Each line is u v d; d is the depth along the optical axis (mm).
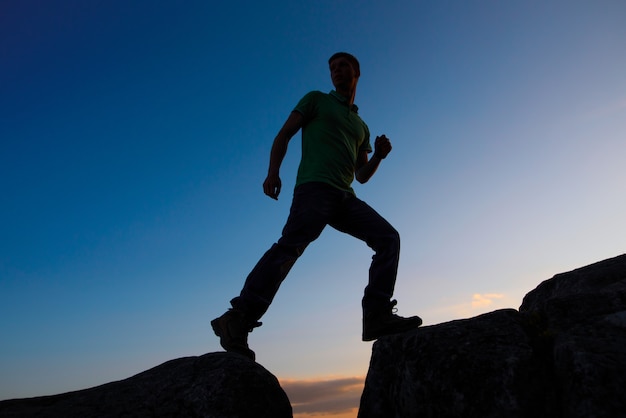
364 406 2627
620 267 2873
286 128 3385
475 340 2436
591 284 2811
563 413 2076
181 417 2363
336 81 3684
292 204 3369
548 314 2516
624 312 2340
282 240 3186
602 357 2066
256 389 2535
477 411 2193
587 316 2416
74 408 2377
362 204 3506
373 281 3291
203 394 2434
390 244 3361
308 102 3500
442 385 2320
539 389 2184
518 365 2254
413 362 2471
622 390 1946
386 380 2592
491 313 2668
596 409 1940
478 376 2273
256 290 3014
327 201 3305
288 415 2609
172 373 2607
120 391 2504
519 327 2490
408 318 3150
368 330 3213
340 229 3578
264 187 3221
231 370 2553
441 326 2648
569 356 2143
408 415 2385
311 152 3426
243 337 2973
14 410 2359
